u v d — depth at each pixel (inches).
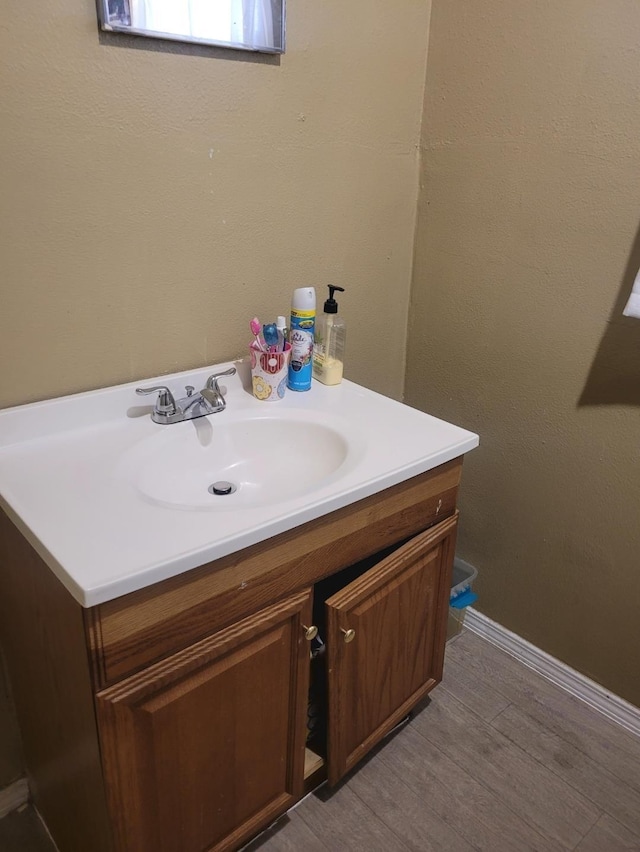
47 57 41.9
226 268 55.9
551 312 61.5
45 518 38.7
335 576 56.8
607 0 50.9
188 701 40.5
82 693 37.9
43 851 54.3
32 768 55.4
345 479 45.2
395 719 59.1
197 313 55.4
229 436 53.6
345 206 62.8
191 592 38.0
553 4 53.9
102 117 45.3
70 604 36.0
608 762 62.3
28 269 45.3
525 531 69.9
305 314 56.3
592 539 64.3
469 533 75.9
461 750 63.0
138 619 36.1
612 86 52.4
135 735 38.5
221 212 53.8
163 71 47.0
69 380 49.9
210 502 49.8
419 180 68.4
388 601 51.9
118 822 39.8
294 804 53.9
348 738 53.6
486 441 70.7
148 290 51.7
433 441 51.3
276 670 45.5
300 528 42.6
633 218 53.9
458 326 69.6
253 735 45.9
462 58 61.1
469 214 65.1
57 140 43.9
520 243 61.9
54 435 49.0
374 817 56.4
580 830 55.9
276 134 55.0
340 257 64.4
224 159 52.5
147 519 39.1
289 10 51.9
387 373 75.1
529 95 57.5
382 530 49.2
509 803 58.1
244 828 48.6
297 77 54.6
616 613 64.5
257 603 42.1
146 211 49.6
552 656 71.3
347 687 51.1
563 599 68.6
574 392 61.9
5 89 41.0
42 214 44.8
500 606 75.0
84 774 41.9
